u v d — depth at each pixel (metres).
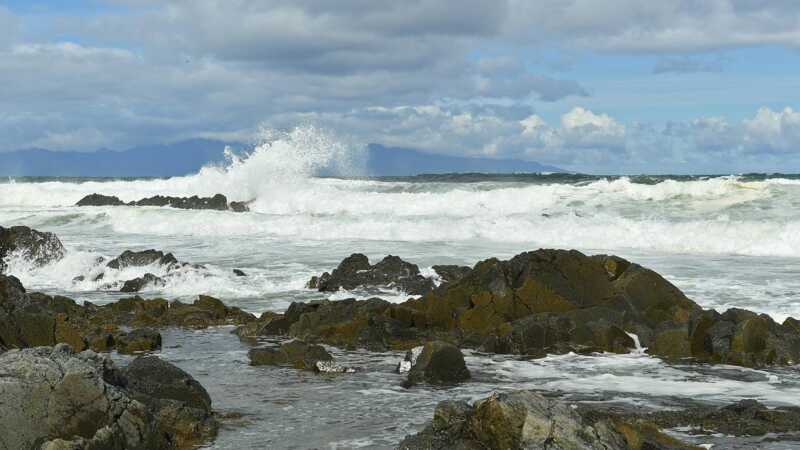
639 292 16.48
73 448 7.86
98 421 8.25
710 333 14.48
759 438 9.56
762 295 18.98
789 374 13.14
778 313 16.81
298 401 11.48
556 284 16.31
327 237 31.52
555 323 15.36
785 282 20.72
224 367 13.71
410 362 13.44
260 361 13.96
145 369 10.53
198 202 42.59
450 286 17.08
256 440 9.65
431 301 16.73
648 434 9.12
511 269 16.86
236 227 33.72
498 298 16.34
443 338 15.81
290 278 22.58
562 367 13.72
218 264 25.17
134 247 29.06
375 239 30.72
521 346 15.09
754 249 26.73
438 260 24.81
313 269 23.92
